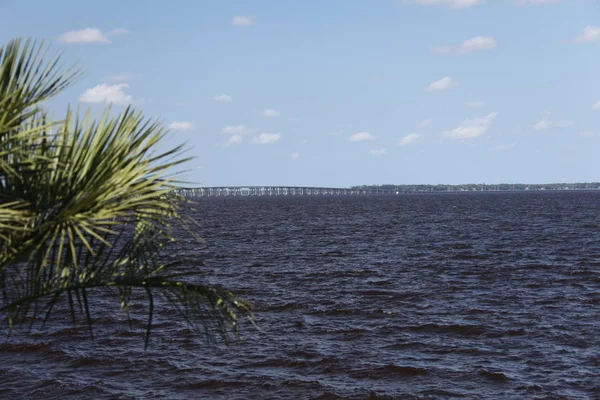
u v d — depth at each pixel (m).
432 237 69.19
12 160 6.18
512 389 18.34
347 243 63.62
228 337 24.36
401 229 82.94
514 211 131.88
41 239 6.33
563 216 107.06
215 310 7.50
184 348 23.02
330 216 123.00
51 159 6.23
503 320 26.56
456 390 18.36
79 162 6.22
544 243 59.38
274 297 32.62
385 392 18.22
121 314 28.20
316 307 29.83
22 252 6.36
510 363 20.72
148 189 6.44
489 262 45.75
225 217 122.12
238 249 57.78
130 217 6.86
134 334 25.00
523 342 23.16
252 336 24.58
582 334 24.08
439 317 27.38
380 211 145.12
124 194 6.27
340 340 23.89
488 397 17.78
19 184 6.10
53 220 6.11
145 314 28.25
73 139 6.25
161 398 18.27
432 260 47.66
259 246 60.75
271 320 27.23
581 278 37.69
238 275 41.00
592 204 167.25
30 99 6.19
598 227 79.25
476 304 30.12
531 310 28.53
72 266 7.47
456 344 23.03
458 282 36.88
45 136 6.02
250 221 106.75
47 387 19.16
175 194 6.99
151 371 20.56
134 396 18.44
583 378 19.12
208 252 54.75
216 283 37.53
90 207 6.14
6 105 5.90
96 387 19.11
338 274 40.81
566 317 27.02
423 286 35.62
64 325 26.34
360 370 20.22
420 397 17.86
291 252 55.12
